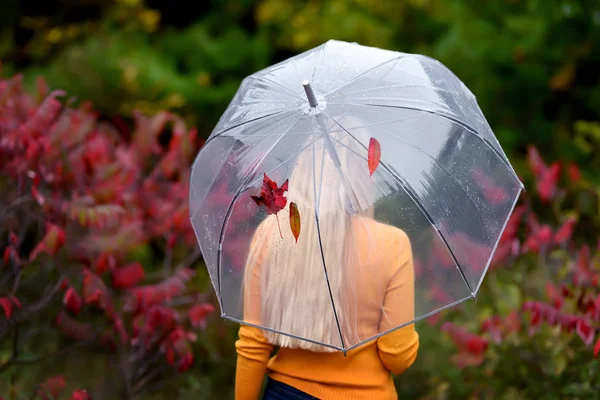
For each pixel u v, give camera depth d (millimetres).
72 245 4441
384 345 2879
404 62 2963
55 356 4879
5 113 4449
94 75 7949
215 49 9195
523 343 4539
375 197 2641
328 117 2705
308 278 2695
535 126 9133
